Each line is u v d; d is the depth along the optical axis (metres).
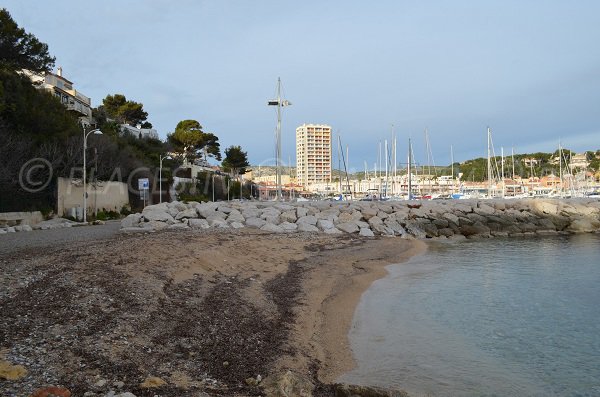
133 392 6.17
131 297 10.52
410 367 8.93
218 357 8.20
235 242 22.83
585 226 43.81
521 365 9.20
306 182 135.62
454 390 7.88
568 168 106.44
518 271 21.05
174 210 34.28
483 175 119.12
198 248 18.70
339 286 16.61
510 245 32.97
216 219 33.34
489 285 17.55
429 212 43.22
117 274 12.36
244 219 35.03
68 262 13.51
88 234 25.72
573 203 50.66
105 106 90.75
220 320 10.40
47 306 9.13
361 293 15.87
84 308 9.27
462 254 27.42
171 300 11.07
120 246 17.59
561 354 9.86
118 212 50.66
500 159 109.75
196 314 10.44
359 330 11.46
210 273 15.26
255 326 10.52
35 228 31.48
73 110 56.41
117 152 52.94
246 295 13.20
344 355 9.54
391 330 11.51
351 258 23.52
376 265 22.20
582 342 10.69
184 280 13.38
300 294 14.59
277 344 9.52
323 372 8.48
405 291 16.31
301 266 20.08
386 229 37.31
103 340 7.88
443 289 16.75
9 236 24.38
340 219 38.41
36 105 38.66
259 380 7.36
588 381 8.41
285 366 8.31
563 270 21.42
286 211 38.06
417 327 11.81
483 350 10.06
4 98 33.94
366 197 83.81
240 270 17.02
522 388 8.06
